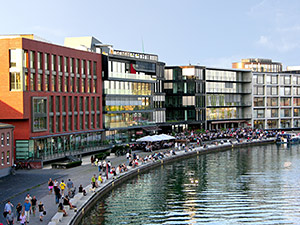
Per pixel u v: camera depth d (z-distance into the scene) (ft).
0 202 136.98
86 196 151.23
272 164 253.03
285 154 298.97
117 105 306.35
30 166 208.03
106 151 281.33
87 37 320.91
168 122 383.86
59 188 150.82
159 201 162.40
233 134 381.81
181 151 290.97
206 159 275.18
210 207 153.89
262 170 231.91
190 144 328.08
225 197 169.17
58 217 115.44
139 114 334.65
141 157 257.96
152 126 347.36
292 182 197.77
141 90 340.18
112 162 237.04
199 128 423.64
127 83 321.52
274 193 175.52
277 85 485.56
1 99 213.25
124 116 315.78
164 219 139.33
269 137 392.68
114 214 144.36
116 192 177.06
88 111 275.59
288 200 163.63
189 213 146.20
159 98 378.73
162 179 205.98
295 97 501.56
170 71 408.46
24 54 214.69
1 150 184.03
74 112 259.19
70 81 256.11
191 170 232.32
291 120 499.51
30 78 218.38
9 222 109.50
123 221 136.77
